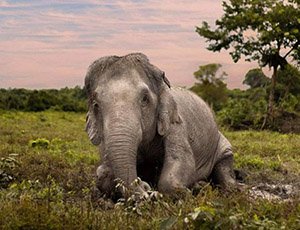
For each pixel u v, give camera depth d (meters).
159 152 9.80
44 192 9.30
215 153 11.44
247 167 14.97
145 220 7.41
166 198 8.73
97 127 9.13
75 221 7.04
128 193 8.34
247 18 32.59
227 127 31.69
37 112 42.88
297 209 7.96
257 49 33.03
